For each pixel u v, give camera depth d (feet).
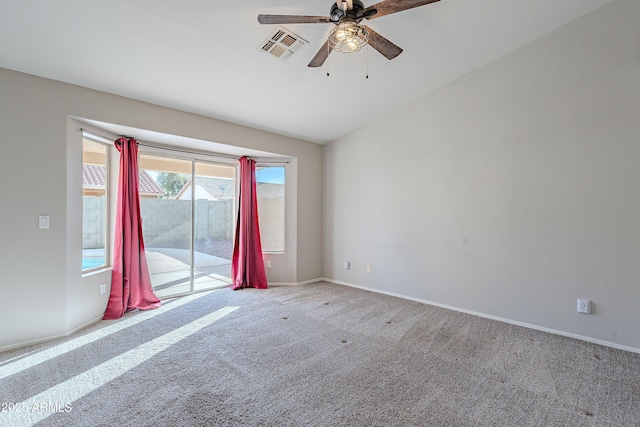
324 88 11.77
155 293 13.41
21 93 8.63
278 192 16.90
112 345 8.83
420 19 8.91
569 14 9.26
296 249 16.47
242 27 8.11
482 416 5.84
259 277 15.76
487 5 8.59
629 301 8.66
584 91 9.34
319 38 8.80
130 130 11.16
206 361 7.94
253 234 15.88
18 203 8.59
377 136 15.02
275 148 15.47
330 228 17.44
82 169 10.19
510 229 10.83
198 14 7.53
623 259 8.75
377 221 15.06
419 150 13.41
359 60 10.31
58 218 9.25
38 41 7.70
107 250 11.76
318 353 8.44
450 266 12.42
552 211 9.95
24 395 6.41
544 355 8.36
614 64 8.85
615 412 5.99
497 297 11.14
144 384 6.86
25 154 8.68
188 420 5.68
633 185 8.60
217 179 15.57
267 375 7.29
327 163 17.63
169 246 13.85
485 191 11.44
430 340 9.33
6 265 8.43
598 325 9.12
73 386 6.75
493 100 11.21
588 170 9.29
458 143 12.16
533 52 10.27
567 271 9.66
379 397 6.44
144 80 9.86
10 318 8.51
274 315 11.53
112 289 11.24
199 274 14.83
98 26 7.49
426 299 13.19
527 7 8.80
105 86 9.88
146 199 13.16
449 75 11.90
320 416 5.82
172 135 11.91
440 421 5.69
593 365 7.81
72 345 8.80
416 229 13.53
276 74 10.41
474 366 7.76
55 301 9.21
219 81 10.42
